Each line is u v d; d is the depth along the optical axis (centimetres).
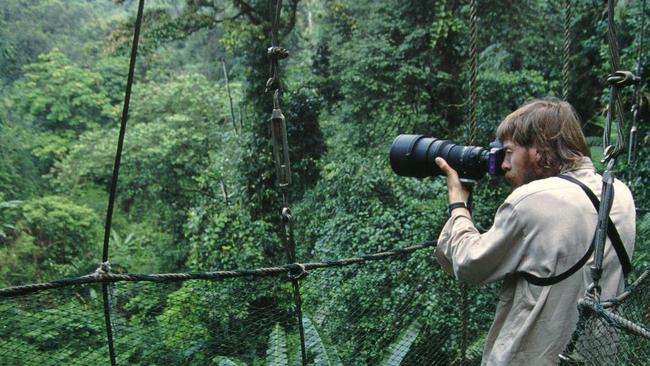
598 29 942
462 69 1078
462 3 1059
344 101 1169
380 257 190
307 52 1628
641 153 573
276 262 944
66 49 2255
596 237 108
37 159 1917
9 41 2105
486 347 127
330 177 880
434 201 668
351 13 1411
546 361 113
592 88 1116
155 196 1397
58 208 1380
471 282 125
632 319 122
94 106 2041
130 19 1251
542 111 122
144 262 1395
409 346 228
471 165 140
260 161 1125
